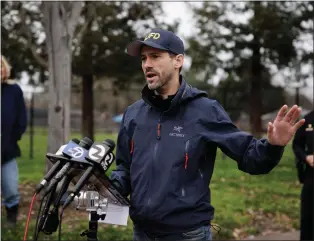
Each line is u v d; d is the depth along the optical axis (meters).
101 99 36.06
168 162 2.66
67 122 7.40
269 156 2.48
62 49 7.31
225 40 15.25
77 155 2.55
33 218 6.50
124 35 14.73
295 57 15.17
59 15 7.27
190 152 2.66
